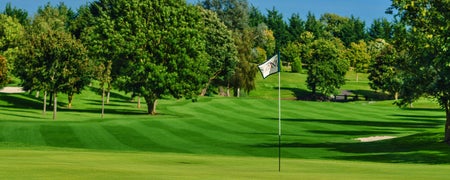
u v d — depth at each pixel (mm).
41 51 53969
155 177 13922
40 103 75062
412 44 34719
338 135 47938
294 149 35500
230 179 13969
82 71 56344
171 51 63250
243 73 106062
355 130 53344
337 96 136375
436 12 33062
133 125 49688
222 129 50219
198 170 16672
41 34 55469
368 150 34781
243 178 14336
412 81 34562
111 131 44156
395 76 36562
